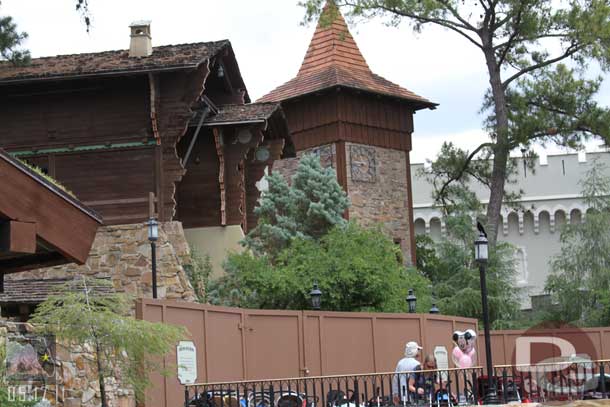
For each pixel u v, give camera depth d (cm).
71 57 3086
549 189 6384
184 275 2803
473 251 4534
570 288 4466
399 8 4381
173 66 2858
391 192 4888
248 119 3142
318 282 2838
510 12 4341
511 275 4597
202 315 2008
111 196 2939
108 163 2956
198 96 2928
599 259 4631
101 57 3036
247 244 3169
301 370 2309
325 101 4828
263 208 3481
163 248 2812
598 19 4200
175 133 2930
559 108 4519
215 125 3134
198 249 3184
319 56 5034
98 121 2972
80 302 1430
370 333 2530
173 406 1853
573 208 6344
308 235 3447
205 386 1714
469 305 4222
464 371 1873
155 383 1792
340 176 4738
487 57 4481
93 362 1545
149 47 3041
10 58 2575
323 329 2397
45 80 2877
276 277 2848
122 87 2970
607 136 4366
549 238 6369
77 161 2970
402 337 2628
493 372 2214
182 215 3212
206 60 2933
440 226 6194
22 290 2445
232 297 2878
